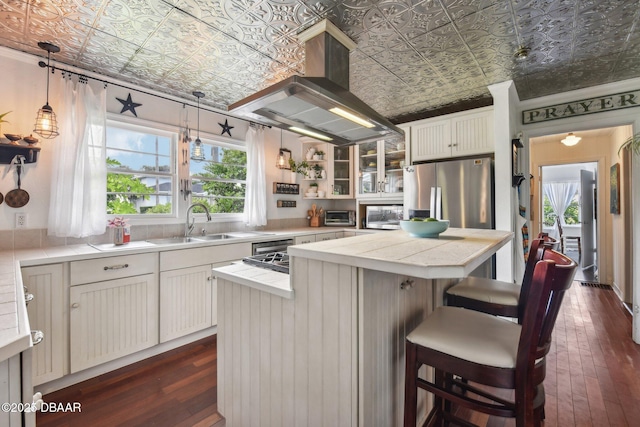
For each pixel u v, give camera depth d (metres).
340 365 1.18
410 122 3.74
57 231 2.32
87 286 2.06
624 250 3.76
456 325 1.28
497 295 1.68
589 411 1.76
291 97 1.65
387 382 1.30
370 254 1.15
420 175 3.46
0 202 2.18
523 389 1.00
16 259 1.81
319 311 1.24
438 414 1.55
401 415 1.45
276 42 2.11
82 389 1.97
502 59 2.39
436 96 3.22
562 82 2.85
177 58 2.35
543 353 1.06
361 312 1.12
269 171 4.11
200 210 3.41
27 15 1.81
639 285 2.65
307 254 1.25
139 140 2.94
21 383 0.73
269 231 3.80
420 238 1.74
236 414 1.60
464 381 1.96
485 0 1.69
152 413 1.74
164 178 3.12
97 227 2.47
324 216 4.77
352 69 2.56
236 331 1.59
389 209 3.99
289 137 4.38
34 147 2.24
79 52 2.25
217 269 1.69
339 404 1.18
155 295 2.40
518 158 3.19
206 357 2.41
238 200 3.81
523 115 3.35
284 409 1.37
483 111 3.21
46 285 1.90
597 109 2.93
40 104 2.33
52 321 1.91
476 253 1.19
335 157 4.51
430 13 1.80
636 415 1.72
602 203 4.65
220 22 1.88
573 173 7.28
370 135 2.41
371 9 1.76
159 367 2.25
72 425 1.64
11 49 2.19
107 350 2.14
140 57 2.32
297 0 1.67
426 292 1.72
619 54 2.32
